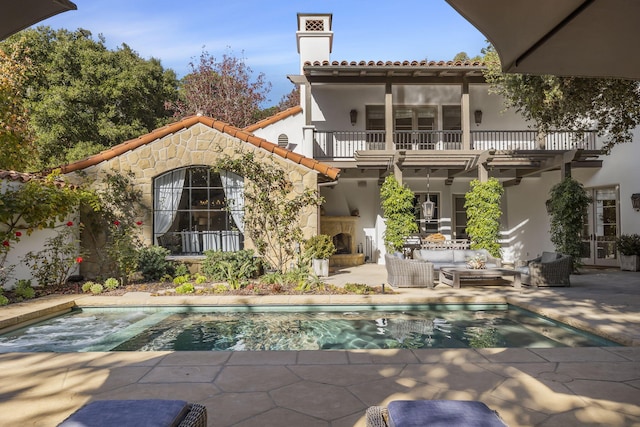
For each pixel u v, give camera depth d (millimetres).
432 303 7492
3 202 7402
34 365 3996
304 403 3105
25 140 11648
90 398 3215
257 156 10500
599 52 2404
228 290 8195
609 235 13477
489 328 6133
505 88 9891
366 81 12938
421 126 14898
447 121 14859
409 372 3773
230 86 24406
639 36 2227
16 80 12219
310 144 12984
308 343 5391
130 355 4316
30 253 8188
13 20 2025
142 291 8195
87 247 9945
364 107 14734
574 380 3562
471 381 3545
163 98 23750
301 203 10469
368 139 14555
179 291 7871
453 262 10578
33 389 3396
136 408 1840
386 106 12938
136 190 10266
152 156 10375
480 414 1783
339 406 3053
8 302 6945
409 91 14742
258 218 10406
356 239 14977
